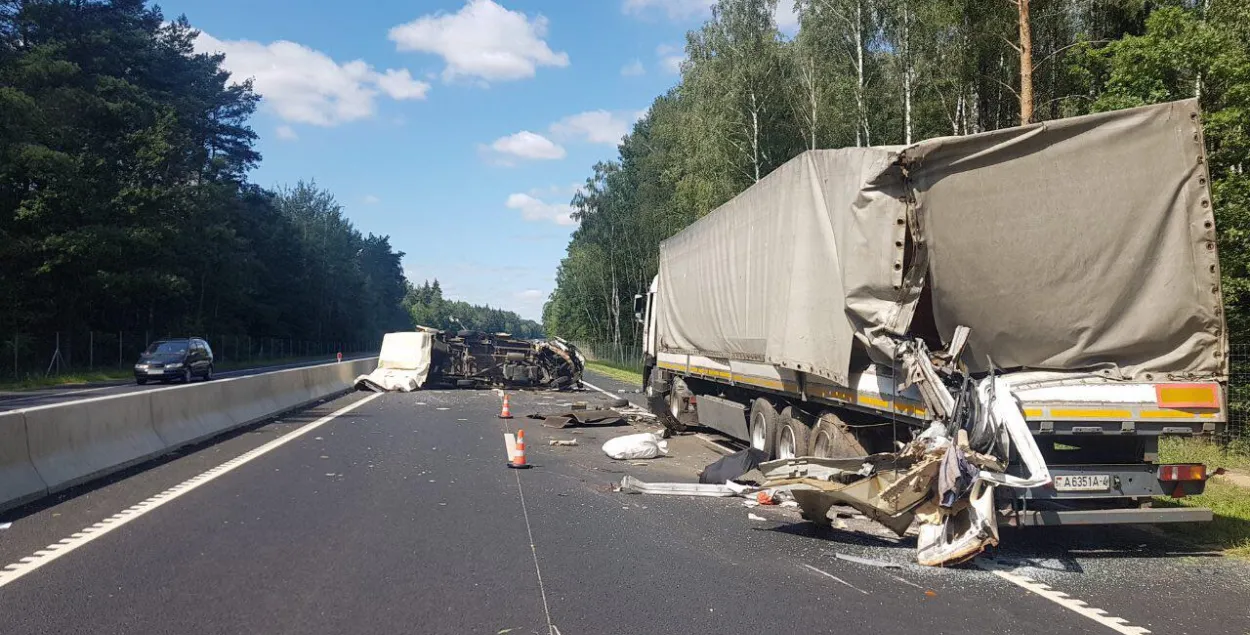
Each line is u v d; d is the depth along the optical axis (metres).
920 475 6.92
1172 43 16.08
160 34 53.25
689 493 10.00
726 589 5.89
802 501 7.79
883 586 6.09
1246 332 13.85
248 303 65.75
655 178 62.69
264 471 10.89
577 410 20.95
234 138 63.00
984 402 6.95
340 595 5.57
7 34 39.72
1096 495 7.07
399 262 148.25
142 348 48.28
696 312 15.88
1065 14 28.58
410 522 7.94
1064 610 5.57
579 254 83.81
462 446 14.09
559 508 8.84
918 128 32.88
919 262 7.55
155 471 10.81
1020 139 7.31
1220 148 14.48
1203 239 7.11
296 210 105.00
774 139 37.44
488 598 5.56
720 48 37.44
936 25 29.83
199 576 5.97
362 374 31.91
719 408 14.48
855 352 8.99
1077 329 7.36
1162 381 7.14
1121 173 7.22
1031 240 7.38
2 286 38.16
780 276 10.86
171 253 46.25
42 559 6.37
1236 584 6.32
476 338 31.19
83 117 41.28
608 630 4.96
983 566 6.80
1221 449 12.12
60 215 39.47
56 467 9.41
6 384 30.80
